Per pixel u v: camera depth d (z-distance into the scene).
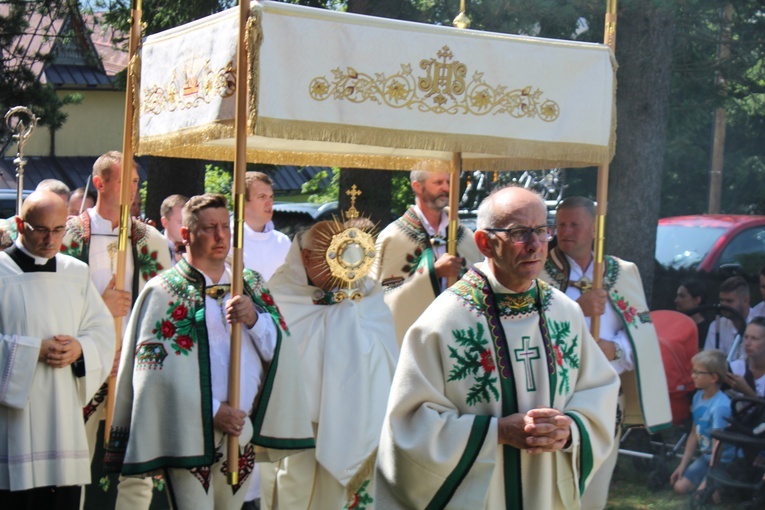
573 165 6.34
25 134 7.97
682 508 7.22
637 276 6.33
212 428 4.96
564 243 6.11
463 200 12.03
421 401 3.94
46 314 5.48
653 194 10.06
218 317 5.12
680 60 11.40
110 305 6.02
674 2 9.78
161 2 12.22
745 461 7.02
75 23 14.40
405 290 6.62
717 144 14.28
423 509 3.89
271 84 4.70
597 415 4.06
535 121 5.41
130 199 6.18
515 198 3.96
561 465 4.00
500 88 5.31
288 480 5.87
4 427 5.39
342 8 12.25
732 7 11.06
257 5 4.63
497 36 5.30
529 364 3.98
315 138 4.82
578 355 4.14
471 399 3.93
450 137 5.18
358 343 5.90
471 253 7.10
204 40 5.11
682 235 11.19
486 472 3.84
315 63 4.81
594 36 10.17
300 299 6.00
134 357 5.11
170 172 12.77
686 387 7.89
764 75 12.50
